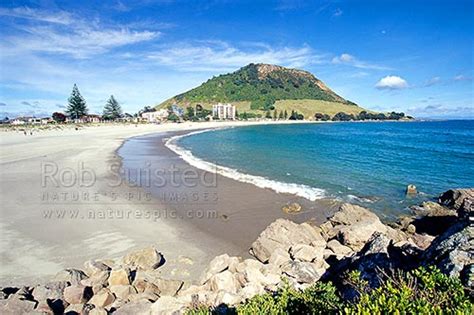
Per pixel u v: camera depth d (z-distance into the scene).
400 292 3.43
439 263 5.23
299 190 19.64
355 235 10.80
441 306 3.36
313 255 9.65
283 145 50.97
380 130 101.06
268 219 14.29
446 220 14.26
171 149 42.69
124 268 8.45
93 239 11.49
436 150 43.81
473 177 24.83
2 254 10.09
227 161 31.89
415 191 19.73
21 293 7.14
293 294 5.52
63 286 7.66
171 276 9.17
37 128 78.50
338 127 125.25
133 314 6.49
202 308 6.09
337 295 5.84
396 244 7.65
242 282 7.98
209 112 184.38
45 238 11.41
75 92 107.38
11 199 15.95
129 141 54.53
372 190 20.27
